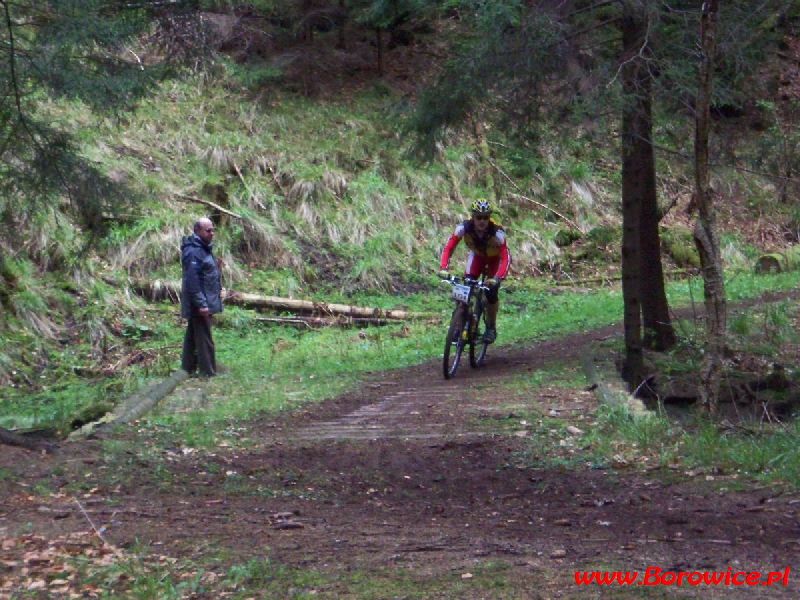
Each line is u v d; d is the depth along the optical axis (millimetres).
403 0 19672
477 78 10812
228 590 4039
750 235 24297
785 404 10906
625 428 7871
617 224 23984
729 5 10344
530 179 23719
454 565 4387
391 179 22156
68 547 4648
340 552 4664
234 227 18656
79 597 3949
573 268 22344
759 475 6406
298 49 23672
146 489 6168
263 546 4781
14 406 11086
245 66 22453
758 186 24969
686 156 9430
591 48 10695
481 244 12141
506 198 23234
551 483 6566
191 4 10531
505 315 18750
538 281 21516
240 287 17766
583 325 16172
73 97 9609
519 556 4566
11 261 14594
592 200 24297
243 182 19891
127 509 5559
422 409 9523
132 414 9203
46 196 9828
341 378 12289
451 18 19297
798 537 4965
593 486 6445
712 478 6445
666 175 25047
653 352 12211
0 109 9469
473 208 11812
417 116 12266
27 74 9203
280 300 17406
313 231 19953
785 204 24938
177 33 10625
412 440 8086
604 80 9930
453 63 11586
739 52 10234
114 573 4203
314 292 18641
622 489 6320
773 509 5586
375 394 10945
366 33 25188
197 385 11586
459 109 11961
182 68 10891
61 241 15992
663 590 3918
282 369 13289
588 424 8312
